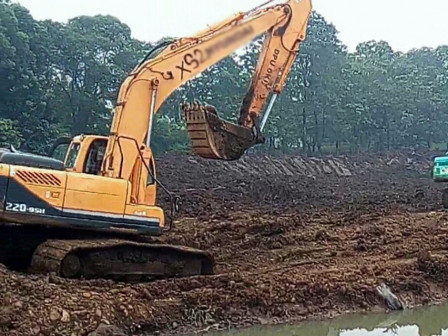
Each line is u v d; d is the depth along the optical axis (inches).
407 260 546.6
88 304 362.0
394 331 402.9
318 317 419.8
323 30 2208.4
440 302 473.7
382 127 2405.3
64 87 1520.7
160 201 940.6
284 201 1081.4
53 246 425.4
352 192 1330.0
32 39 1457.9
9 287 363.9
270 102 540.7
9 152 436.1
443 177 958.4
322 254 584.4
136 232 446.0
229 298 404.5
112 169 454.9
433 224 733.3
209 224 722.2
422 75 2844.5
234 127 512.1
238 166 1592.0
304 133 2132.1
